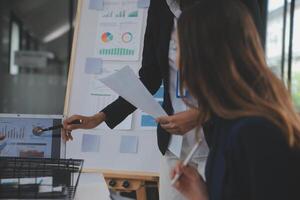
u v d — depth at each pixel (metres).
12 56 4.95
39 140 1.71
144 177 2.22
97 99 2.33
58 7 4.99
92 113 2.32
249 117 0.92
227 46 0.95
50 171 1.27
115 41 2.38
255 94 0.94
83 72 2.38
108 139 2.30
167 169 1.73
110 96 2.32
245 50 0.95
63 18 5.01
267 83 0.96
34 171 1.27
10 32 5.02
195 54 0.98
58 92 4.97
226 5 1.00
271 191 0.88
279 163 0.89
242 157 0.91
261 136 0.89
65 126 1.68
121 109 1.78
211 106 0.97
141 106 1.50
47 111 4.92
